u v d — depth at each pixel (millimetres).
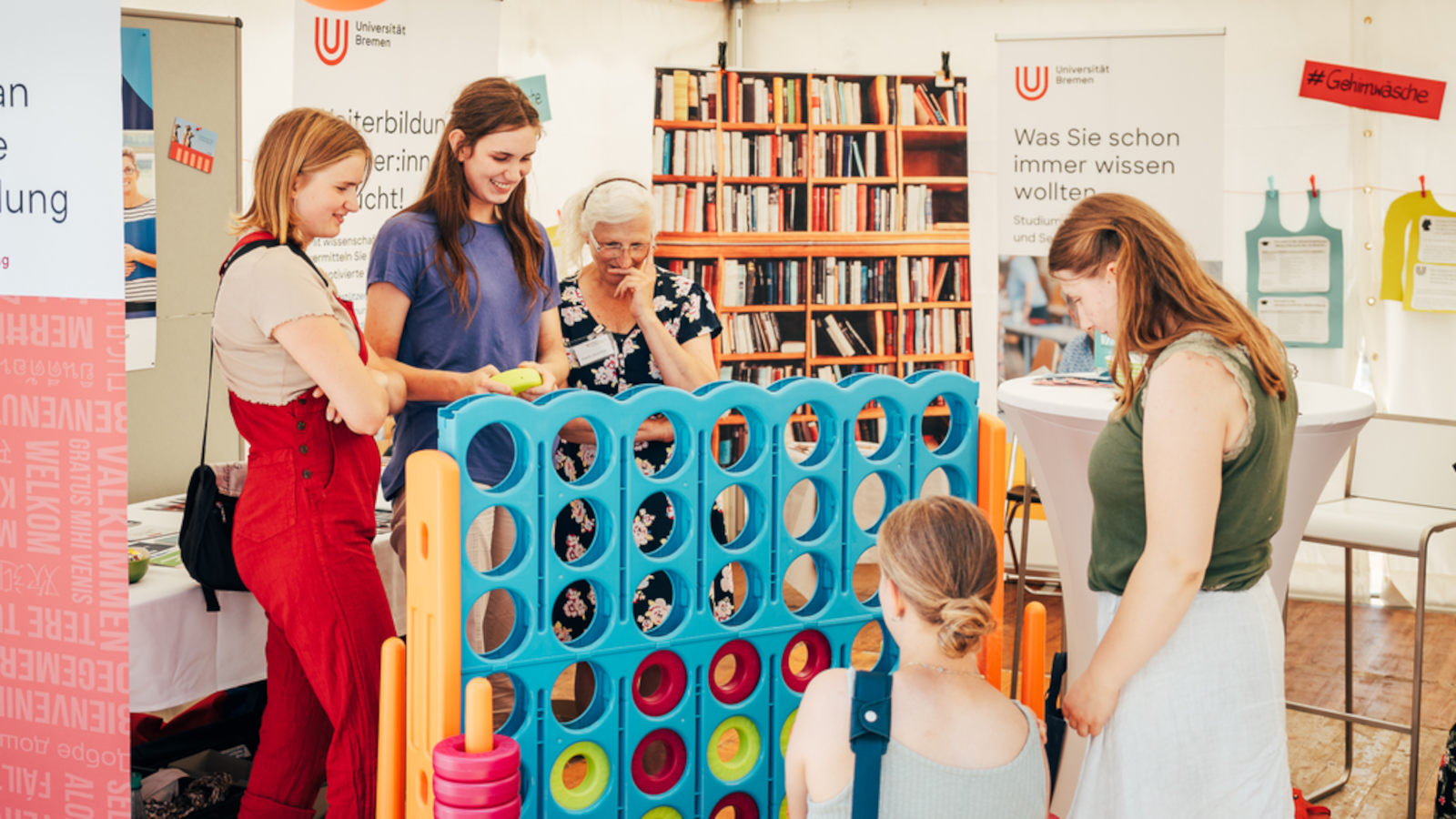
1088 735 1815
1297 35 4945
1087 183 4738
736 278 5207
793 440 5250
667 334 2814
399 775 1954
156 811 2594
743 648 2172
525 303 2801
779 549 2168
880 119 5258
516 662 1916
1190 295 1749
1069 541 2664
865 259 5312
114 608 1822
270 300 2121
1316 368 5098
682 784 2123
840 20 5398
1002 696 1562
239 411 2215
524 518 1905
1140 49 4645
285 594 2188
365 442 2307
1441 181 4855
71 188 1775
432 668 1834
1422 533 3168
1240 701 1774
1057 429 2543
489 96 2627
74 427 1817
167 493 3564
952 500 1559
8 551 1882
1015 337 5043
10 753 1920
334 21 3426
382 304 2660
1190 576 1683
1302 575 5328
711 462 2082
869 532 2270
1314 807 3057
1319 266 5035
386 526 2914
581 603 2703
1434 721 3850
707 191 5156
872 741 1439
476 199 2752
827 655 2275
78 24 1741
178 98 3447
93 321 1784
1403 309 4977
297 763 2432
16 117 1800
